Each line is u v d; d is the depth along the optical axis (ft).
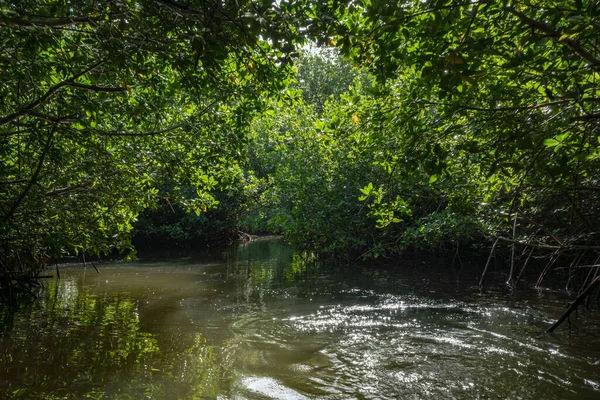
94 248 33.65
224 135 28.63
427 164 17.44
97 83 20.62
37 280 41.52
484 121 17.22
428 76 14.14
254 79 21.68
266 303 34.91
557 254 34.47
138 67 17.37
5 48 15.81
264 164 80.69
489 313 30.96
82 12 16.37
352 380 19.56
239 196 88.28
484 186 29.25
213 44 15.25
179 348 23.67
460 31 14.74
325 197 57.47
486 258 59.82
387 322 28.86
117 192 31.50
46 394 17.72
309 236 60.80
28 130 21.02
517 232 42.52
